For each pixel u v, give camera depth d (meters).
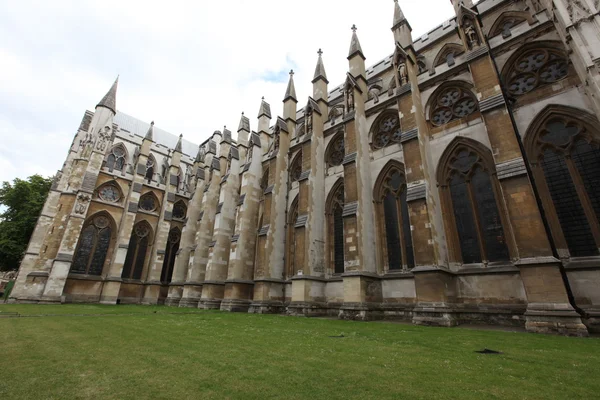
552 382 5.08
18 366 5.80
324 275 23.52
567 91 15.73
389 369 5.88
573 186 14.65
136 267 42.94
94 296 37.69
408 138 19.20
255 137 35.66
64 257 34.44
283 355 7.09
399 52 22.59
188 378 5.13
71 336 9.60
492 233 16.75
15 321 13.84
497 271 15.71
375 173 22.91
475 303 16.05
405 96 20.69
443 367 6.05
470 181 18.23
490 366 6.17
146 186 46.59
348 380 5.10
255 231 31.95
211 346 8.17
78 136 45.09
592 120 14.62
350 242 20.02
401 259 20.09
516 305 14.81
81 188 37.47
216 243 33.75
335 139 27.72
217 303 31.83
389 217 21.56
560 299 12.19
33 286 33.16
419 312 15.48
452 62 20.72
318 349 7.91
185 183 54.53
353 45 27.95
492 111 16.31
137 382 4.87
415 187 17.95
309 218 23.98
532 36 17.69
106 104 42.75
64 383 4.78
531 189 13.94
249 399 4.13
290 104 33.69
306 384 4.86
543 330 11.91
